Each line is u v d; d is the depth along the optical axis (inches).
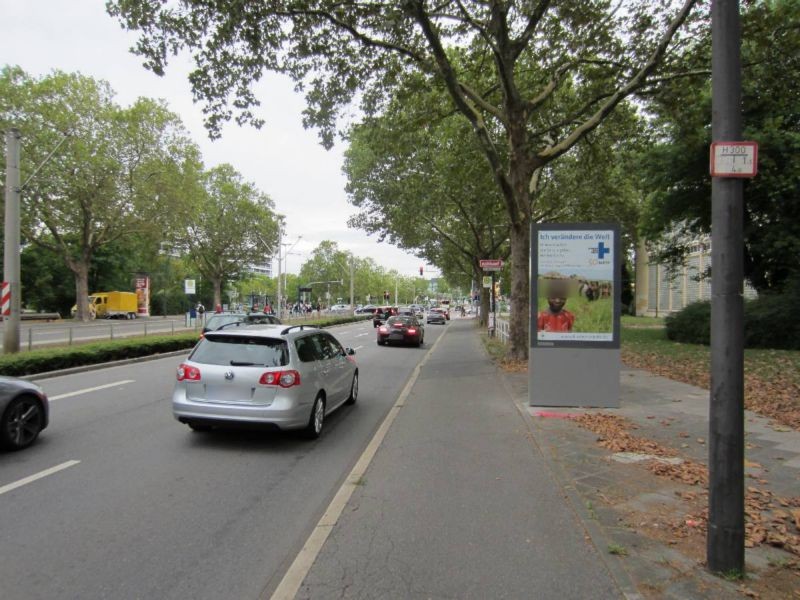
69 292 2405.3
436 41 485.7
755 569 139.7
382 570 144.2
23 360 514.6
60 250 1732.3
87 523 176.6
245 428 276.5
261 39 478.3
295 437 298.5
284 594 131.9
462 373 563.8
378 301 5017.2
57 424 318.3
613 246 359.6
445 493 204.4
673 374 507.2
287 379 274.4
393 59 581.3
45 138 1485.0
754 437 273.7
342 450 272.1
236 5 419.8
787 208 678.5
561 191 994.7
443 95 664.4
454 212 1289.4
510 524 174.7
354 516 181.9
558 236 362.3
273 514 186.2
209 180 2513.5
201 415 273.7
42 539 164.1
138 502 196.1
